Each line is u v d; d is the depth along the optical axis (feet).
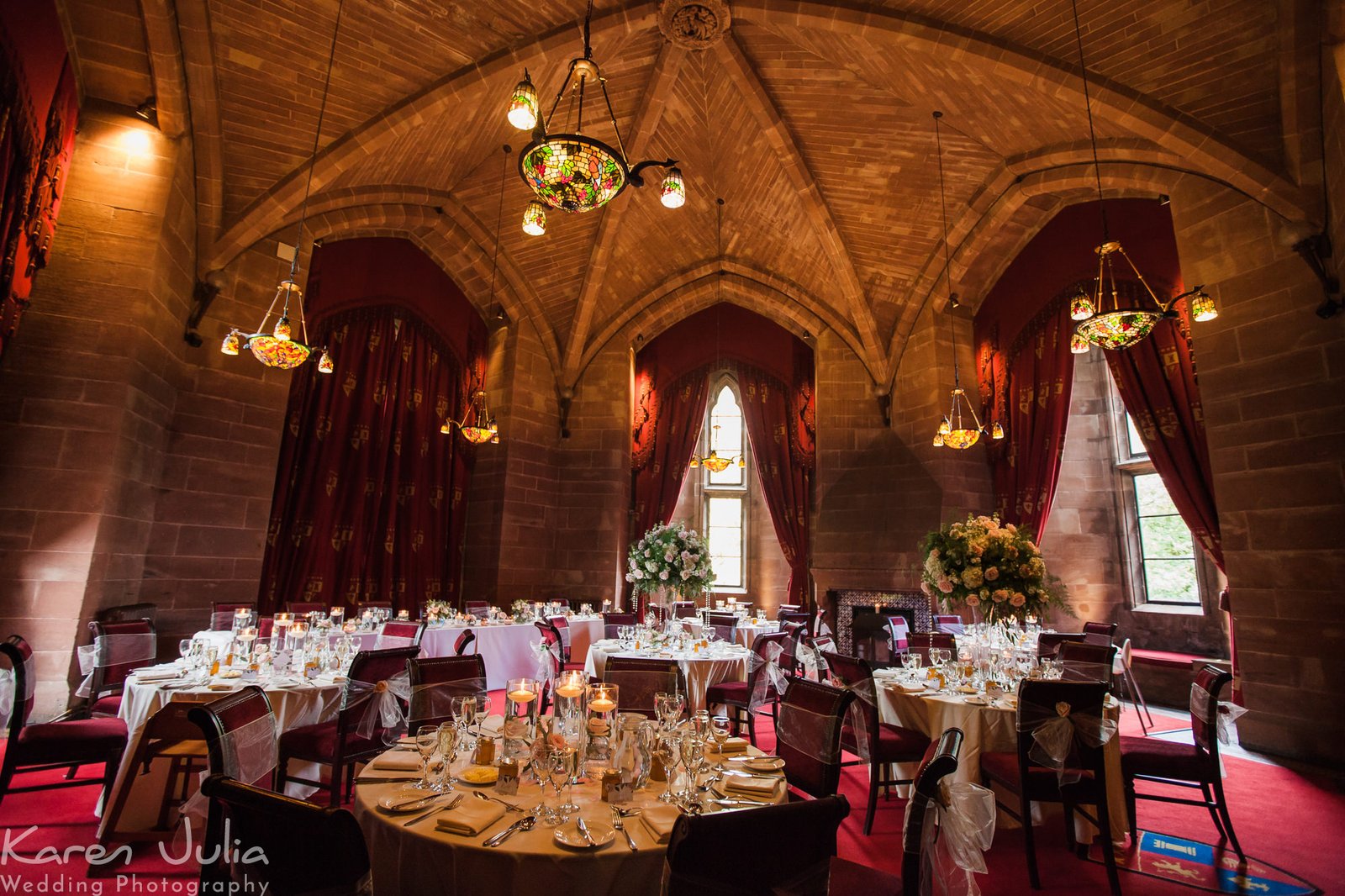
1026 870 11.65
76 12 18.80
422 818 6.78
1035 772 11.50
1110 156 24.90
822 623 33.22
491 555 34.50
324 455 28.96
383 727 12.73
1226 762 18.31
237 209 24.32
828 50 25.32
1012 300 33.14
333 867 5.06
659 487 40.75
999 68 22.53
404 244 32.50
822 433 38.14
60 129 18.69
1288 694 18.65
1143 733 22.13
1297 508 19.02
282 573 27.35
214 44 20.92
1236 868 11.78
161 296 21.56
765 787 7.80
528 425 36.47
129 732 12.12
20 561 18.19
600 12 23.29
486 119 26.96
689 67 27.63
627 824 6.79
